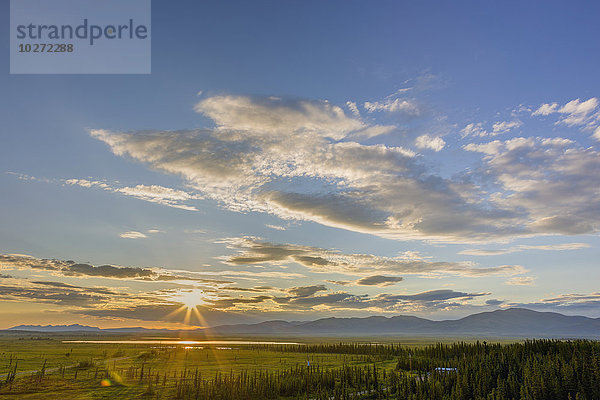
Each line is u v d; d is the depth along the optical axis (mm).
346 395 116562
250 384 129000
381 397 116250
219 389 125188
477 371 125938
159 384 137375
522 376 124938
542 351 160875
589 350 144250
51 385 132625
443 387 117000
